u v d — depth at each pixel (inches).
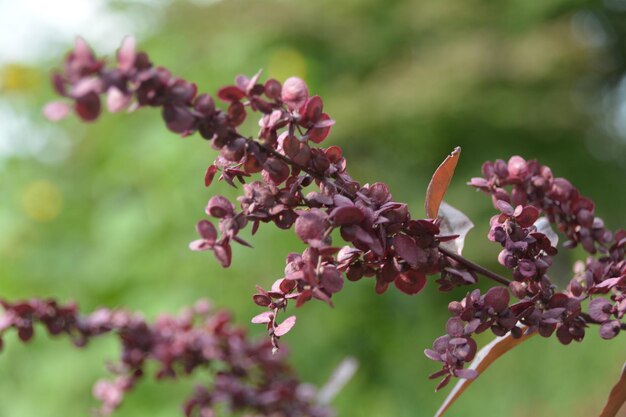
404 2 202.1
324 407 62.3
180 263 156.9
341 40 193.5
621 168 215.6
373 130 183.9
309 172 33.6
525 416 150.7
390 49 200.4
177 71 184.2
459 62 185.8
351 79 190.5
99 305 159.6
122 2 193.0
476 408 159.2
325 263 32.7
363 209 32.0
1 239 165.8
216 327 60.9
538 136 197.2
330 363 162.1
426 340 167.9
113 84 27.6
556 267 129.8
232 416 65.2
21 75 188.1
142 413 142.9
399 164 190.9
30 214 171.3
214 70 181.8
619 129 231.5
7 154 186.2
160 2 193.0
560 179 42.9
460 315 34.3
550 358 154.8
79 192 178.9
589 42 205.5
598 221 43.2
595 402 140.6
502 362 161.2
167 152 161.5
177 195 159.2
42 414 146.7
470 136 192.7
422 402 162.2
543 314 35.1
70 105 27.2
